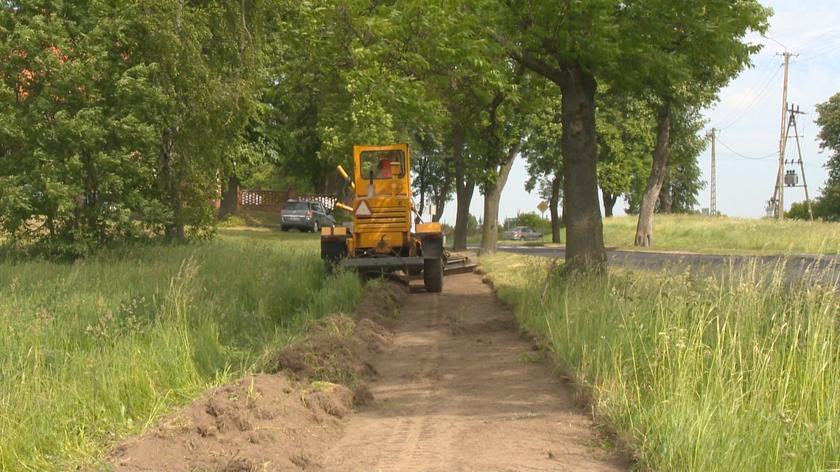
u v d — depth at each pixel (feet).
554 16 99.50
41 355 60.03
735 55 107.65
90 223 137.18
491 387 63.87
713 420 43.78
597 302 74.38
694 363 50.98
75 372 55.67
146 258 130.00
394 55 114.01
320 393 57.16
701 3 100.22
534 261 160.04
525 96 145.79
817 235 237.25
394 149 136.15
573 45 102.53
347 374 64.85
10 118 125.39
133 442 45.11
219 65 168.55
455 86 135.13
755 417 44.52
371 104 127.13
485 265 170.71
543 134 213.87
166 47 141.79
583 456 45.96
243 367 64.03
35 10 132.57
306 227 332.19
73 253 133.90
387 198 133.80
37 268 114.62
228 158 182.60
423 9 100.73
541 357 72.64
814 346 49.52
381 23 106.22
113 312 75.66
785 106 368.27
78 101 132.77
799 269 79.00
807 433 43.01
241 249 153.58
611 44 98.17
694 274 80.74
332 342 71.51
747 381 49.39
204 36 156.56
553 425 52.49
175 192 159.94
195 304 80.74
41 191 129.39
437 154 308.81
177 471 42.06
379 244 133.18
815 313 54.44
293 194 421.59
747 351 51.72
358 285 113.50
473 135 175.11
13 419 45.06
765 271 66.49
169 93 143.95
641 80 109.40
